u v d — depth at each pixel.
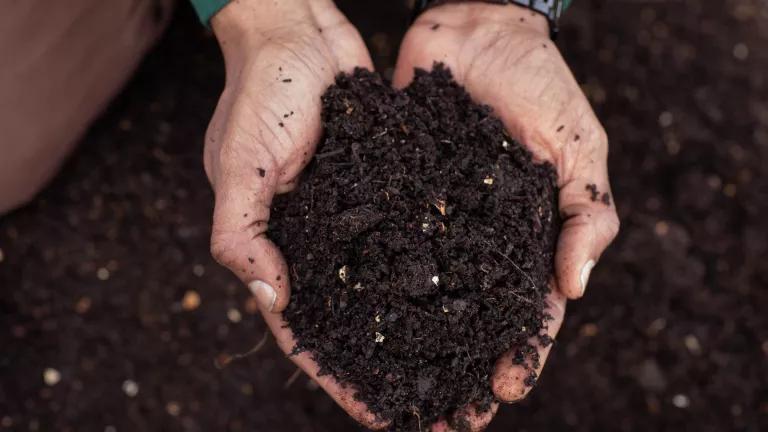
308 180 0.38
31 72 0.46
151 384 0.50
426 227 0.36
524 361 0.36
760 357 0.52
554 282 0.39
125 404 0.49
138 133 0.52
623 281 0.52
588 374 0.51
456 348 0.36
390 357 0.36
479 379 0.36
